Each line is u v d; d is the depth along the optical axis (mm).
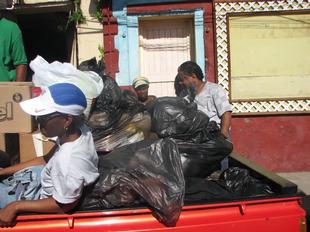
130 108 3676
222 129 4812
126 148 2883
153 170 2729
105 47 8234
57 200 2535
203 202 2676
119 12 8180
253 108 8445
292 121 8492
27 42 10891
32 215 2551
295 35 8367
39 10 8273
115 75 8242
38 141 3521
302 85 8461
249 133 8477
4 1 4781
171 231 2602
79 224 2557
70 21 8227
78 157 2584
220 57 8289
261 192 2953
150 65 8500
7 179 3074
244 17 8297
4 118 3465
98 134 3506
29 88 3475
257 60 8398
